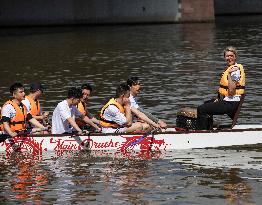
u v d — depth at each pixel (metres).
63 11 118.12
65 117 31.84
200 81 52.97
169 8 116.69
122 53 74.50
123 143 31.73
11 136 31.80
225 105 31.83
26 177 27.70
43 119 33.72
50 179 27.38
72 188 26.14
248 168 28.48
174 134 31.73
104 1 118.25
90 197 25.03
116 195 25.20
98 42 87.25
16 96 32.06
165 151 31.48
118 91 32.12
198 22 116.56
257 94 46.41
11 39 94.12
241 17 130.12
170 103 43.88
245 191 25.45
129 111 32.16
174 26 110.94
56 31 106.44
